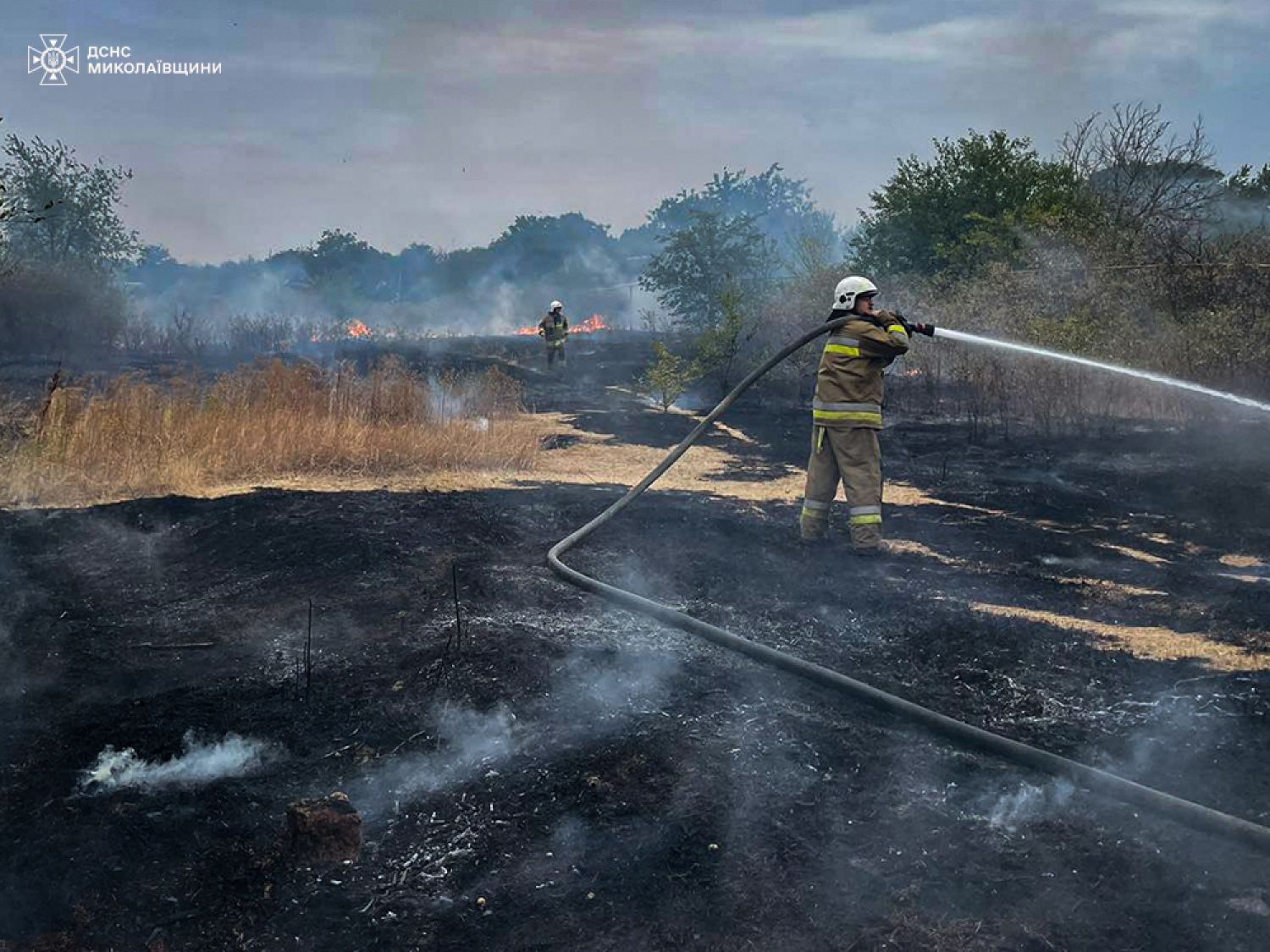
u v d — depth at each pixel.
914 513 8.95
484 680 4.91
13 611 6.16
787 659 5.08
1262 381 12.80
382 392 12.28
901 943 3.05
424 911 3.27
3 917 3.25
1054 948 3.02
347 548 7.12
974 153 19.70
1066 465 11.19
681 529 8.05
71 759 4.23
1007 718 4.66
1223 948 3.01
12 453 9.49
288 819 3.60
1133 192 18.94
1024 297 15.27
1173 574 7.05
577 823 3.72
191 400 11.12
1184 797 3.89
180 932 3.20
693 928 3.15
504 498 9.13
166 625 5.93
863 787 3.96
